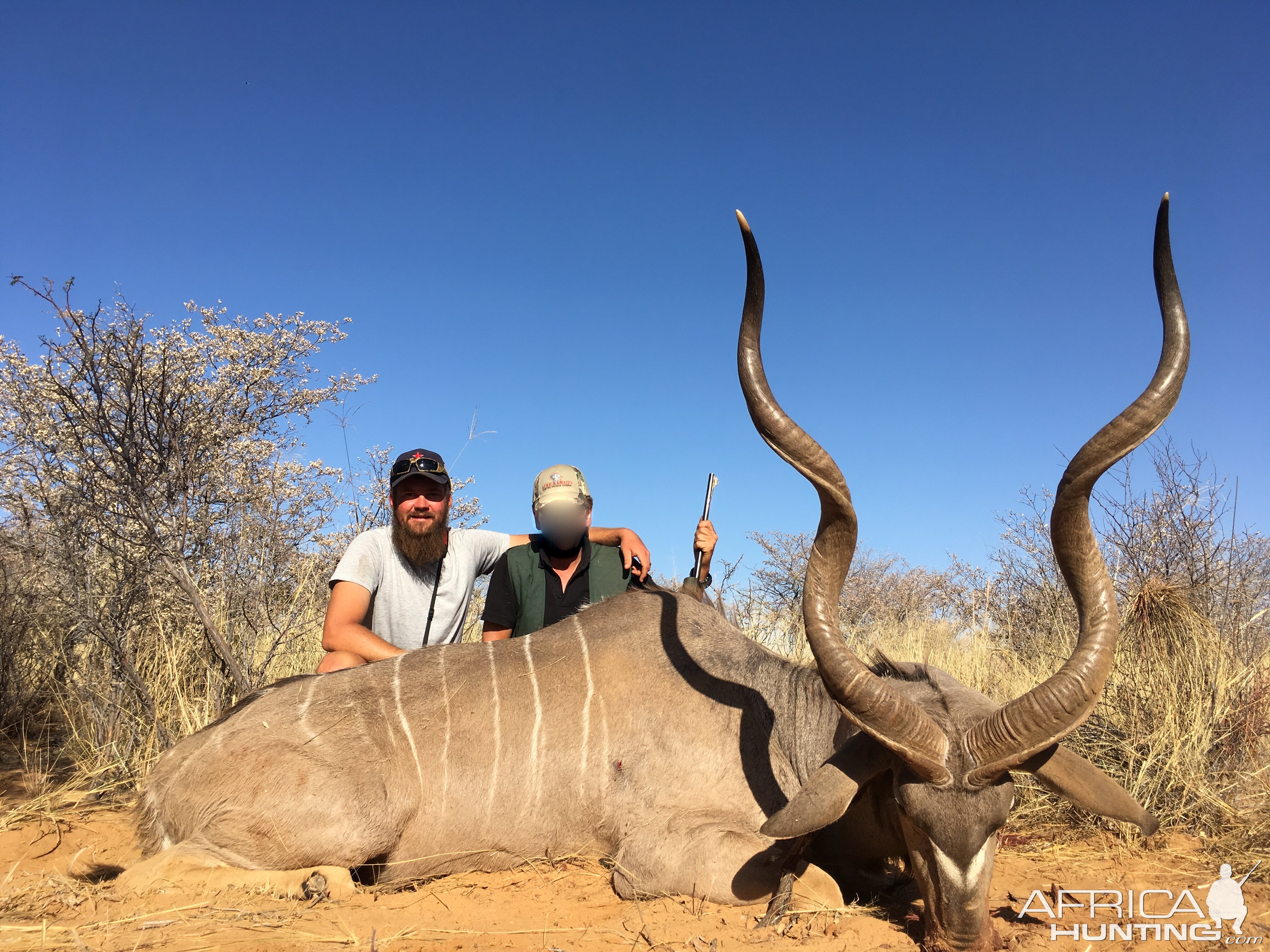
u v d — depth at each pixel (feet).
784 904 11.74
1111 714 18.01
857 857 12.89
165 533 20.24
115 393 21.35
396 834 13.96
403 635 17.92
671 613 15.44
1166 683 17.76
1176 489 25.53
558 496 17.65
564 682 14.80
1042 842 15.46
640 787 14.14
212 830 13.38
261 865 13.33
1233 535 23.79
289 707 14.46
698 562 17.44
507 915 12.19
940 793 10.32
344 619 17.04
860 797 12.16
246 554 22.22
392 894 13.34
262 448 25.32
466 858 14.26
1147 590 19.35
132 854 14.96
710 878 12.63
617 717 14.49
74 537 20.58
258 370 26.30
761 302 10.85
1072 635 23.34
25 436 21.72
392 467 17.84
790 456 10.73
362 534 17.99
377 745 14.15
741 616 26.50
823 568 10.90
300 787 13.53
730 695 14.43
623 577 18.52
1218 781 16.60
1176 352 10.18
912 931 11.23
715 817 13.57
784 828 10.66
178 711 19.99
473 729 14.43
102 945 10.59
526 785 14.29
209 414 23.31
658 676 14.74
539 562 18.40
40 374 21.79
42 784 17.80
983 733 10.25
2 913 11.71
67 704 20.93
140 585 20.47
